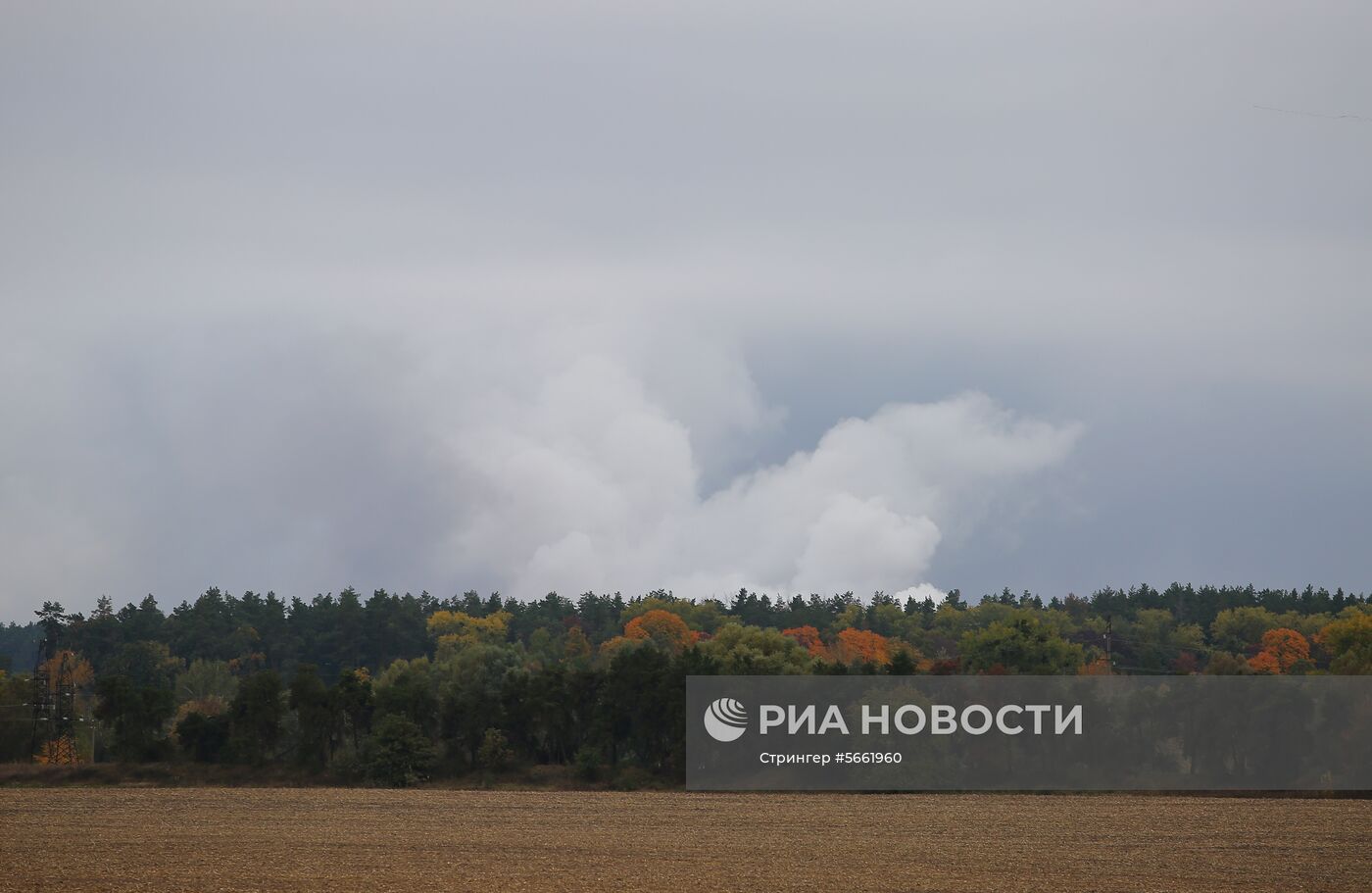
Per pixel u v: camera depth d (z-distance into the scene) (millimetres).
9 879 141625
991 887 141250
